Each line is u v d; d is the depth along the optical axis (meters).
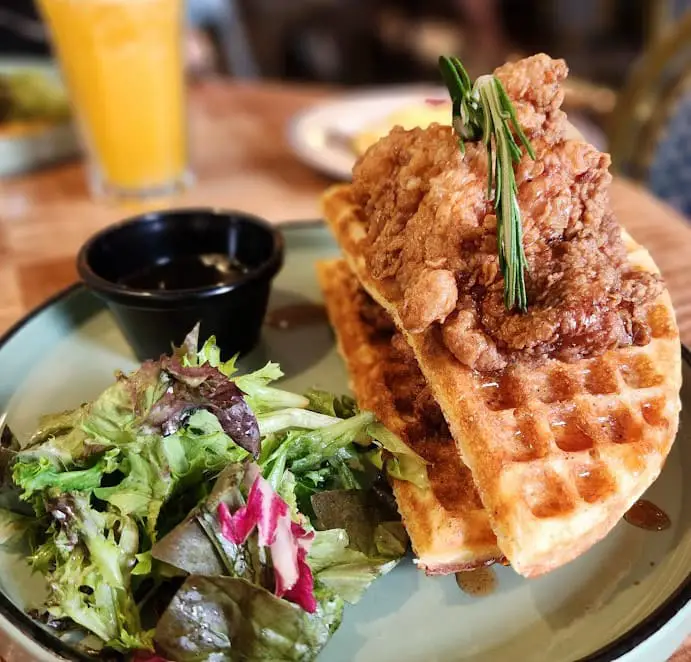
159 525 0.17
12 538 0.18
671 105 0.49
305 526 0.17
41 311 0.27
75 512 0.17
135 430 0.18
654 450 0.17
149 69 0.38
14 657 0.15
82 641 0.16
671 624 0.15
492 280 0.18
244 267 0.28
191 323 0.24
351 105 0.48
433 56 1.00
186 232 0.28
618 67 0.92
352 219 0.25
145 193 0.40
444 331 0.18
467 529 0.18
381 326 0.24
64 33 0.36
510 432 0.18
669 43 0.48
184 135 0.41
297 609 0.15
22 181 0.42
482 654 0.16
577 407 0.18
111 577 0.16
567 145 0.18
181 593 0.15
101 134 0.38
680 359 0.20
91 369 0.25
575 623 0.16
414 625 0.17
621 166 0.52
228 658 0.16
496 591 0.17
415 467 0.19
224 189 0.41
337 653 0.16
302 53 1.01
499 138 0.17
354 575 0.17
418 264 0.19
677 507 0.19
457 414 0.18
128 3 0.35
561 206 0.18
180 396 0.18
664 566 0.17
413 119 0.40
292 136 0.43
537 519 0.16
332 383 0.25
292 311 0.29
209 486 0.18
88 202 0.40
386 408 0.21
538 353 0.18
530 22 1.05
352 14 1.06
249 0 1.01
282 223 0.33
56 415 0.20
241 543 0.16
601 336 0.17
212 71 0.72
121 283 0.27
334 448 0.19
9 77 0.46
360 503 0.19
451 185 0.18
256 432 0.18
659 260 0.31
